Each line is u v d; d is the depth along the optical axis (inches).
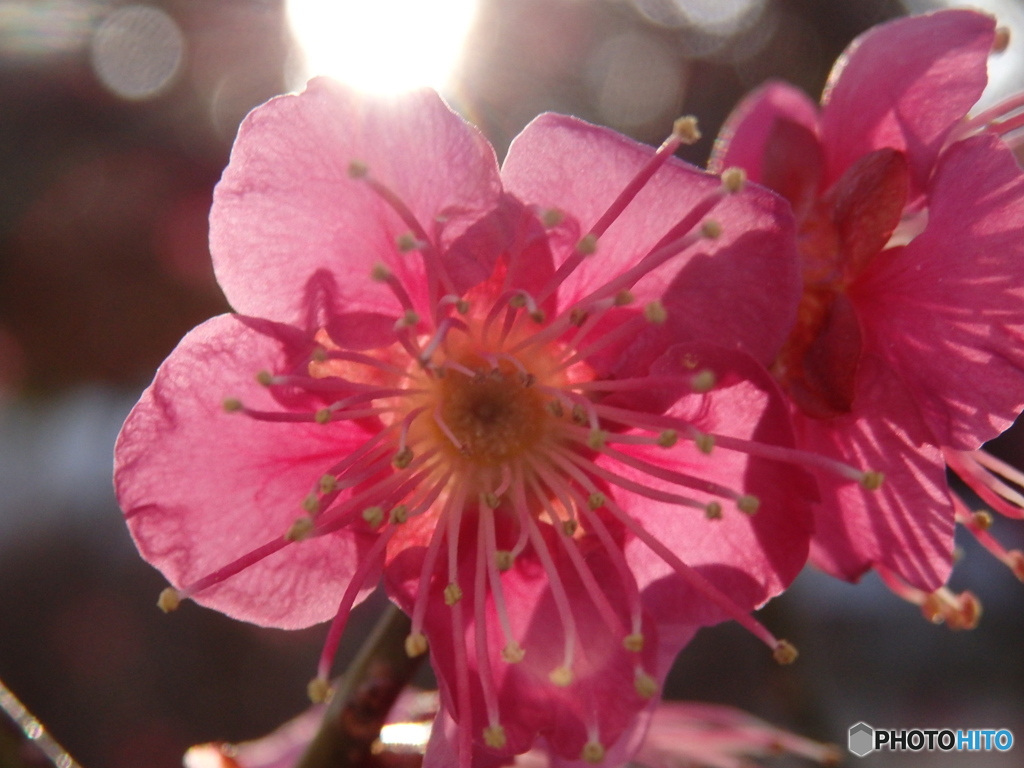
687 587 2.2
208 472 2.2
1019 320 2.2
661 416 2.2
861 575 2.4
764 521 2.2
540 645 2.2
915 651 5.7
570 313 2.2
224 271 2.1
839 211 2.3
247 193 2.1
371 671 2.4
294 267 2.1
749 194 2.1
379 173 2.1
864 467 2.3
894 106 2.3
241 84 5.7
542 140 2.1
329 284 2.2
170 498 2.1
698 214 2.1
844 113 2.4
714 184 2.1
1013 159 2.2
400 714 2.6
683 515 2.3
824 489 2.3
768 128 2.5
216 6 5.5
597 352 2.2
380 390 2.2
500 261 2.2
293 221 2.1
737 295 2.2
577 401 2.3
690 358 2.2
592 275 2.2
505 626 2.1
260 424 2.2
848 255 2.3
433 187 2.1
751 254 2.1
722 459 2.2
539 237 2.2
